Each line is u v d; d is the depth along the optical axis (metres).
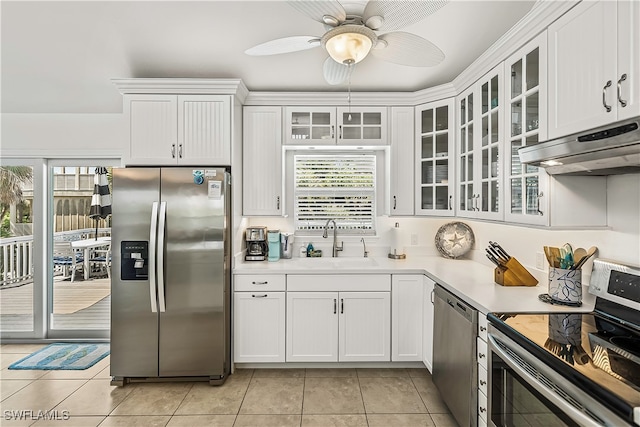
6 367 3.03
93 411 2.38
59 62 2.48
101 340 3.62
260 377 2.83
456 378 2.11
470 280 2.42
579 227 1.81
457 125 2.84
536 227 1.87
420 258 3.40
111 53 2.34
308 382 2.75
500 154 2.19
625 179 1.72
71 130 3.55
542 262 2.29
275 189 3.16
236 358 2.87
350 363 2.95
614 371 1.15
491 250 2.43
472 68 2.46
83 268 3.68
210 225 2.69
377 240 3.52
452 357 2.17
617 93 1.31
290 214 3.55
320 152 3.57
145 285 2.68
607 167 1.53
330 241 3.51
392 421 2.27
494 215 2.27
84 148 3.56
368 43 1.63
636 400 0.97
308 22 1.96
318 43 1.72
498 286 2.25
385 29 1.57
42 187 3.58
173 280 2.68
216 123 2.82
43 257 3.60
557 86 1.67
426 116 3.09
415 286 2.87
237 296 2.87
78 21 1.94
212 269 2.69
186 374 2.70
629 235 1.70
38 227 3.59
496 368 1.66
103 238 3.69
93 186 3.67
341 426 2.22
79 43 2.20
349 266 2.96
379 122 3.18
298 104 3.14
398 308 2.86
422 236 3.53
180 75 2.75
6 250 3.60
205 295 2.69
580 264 1.85
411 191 3.15
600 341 1.40
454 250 3.32
